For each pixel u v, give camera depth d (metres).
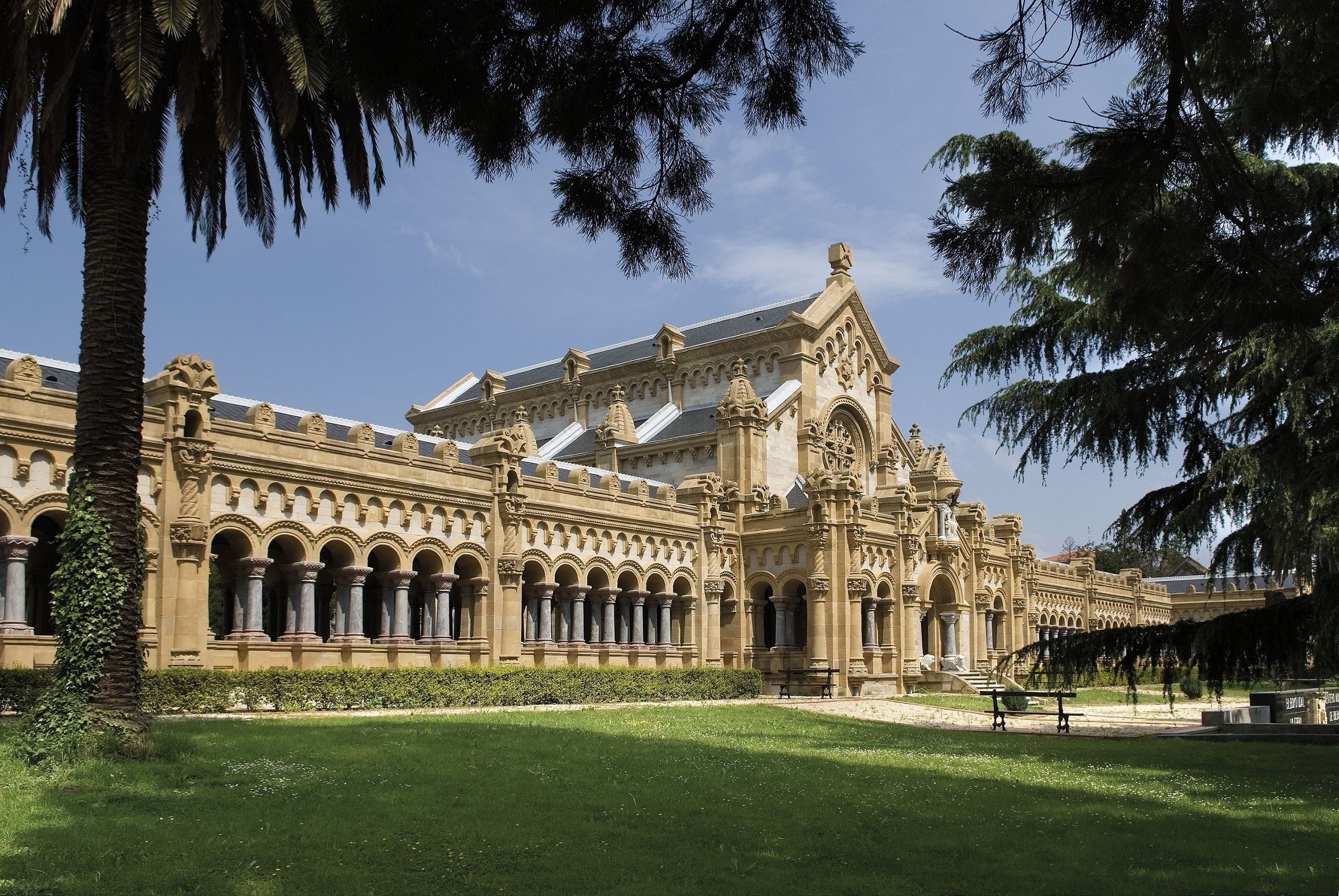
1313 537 20.02
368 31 12.19
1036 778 26.06
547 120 13.79
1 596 36.38
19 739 21.94
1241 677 22.62
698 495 68.81
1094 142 14.67
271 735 27.44
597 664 60.50
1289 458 19.23
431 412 107.69
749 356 83.31
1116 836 18.03
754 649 69.38
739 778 23.66
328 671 41.09
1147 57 14.59
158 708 35.62
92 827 16.00
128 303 23.64
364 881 13.82
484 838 16.38
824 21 13.64
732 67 14.42
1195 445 21.69
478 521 54.38
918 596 73.62
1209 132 13.97
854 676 66.38
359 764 23.03
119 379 23.34
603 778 22.80
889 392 90.19
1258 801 22.44
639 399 90.50
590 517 60.56
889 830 18.17
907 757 30.08
